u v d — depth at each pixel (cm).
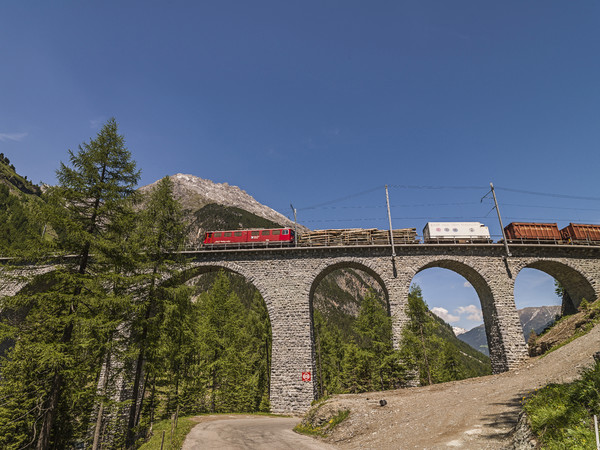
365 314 3672
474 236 3897
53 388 1828
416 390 2650
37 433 2162
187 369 3416
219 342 3453
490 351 3656
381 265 3619
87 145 2112
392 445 1350
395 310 3462
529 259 3672
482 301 3838
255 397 4953
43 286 3450
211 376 3491
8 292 3262
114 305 2080
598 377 943
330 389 5809
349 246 3616
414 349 3216
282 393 3177
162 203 2581
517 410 1373
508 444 1007
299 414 3058
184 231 2656
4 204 11288
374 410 1917
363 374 4947
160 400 3484
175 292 2372
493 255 3666
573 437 769
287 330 3397
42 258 1908
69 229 1872
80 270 1975
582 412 853
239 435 1850
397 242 3828
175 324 2378
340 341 6875
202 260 3722
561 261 3709
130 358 2181
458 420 1446
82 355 1952
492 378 2636
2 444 2112
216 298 3741
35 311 1895
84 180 2023
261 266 3653
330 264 3612
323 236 3919
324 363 5891
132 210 2198
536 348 3556
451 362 5912
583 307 3262
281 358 3306
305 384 3166
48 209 1853
